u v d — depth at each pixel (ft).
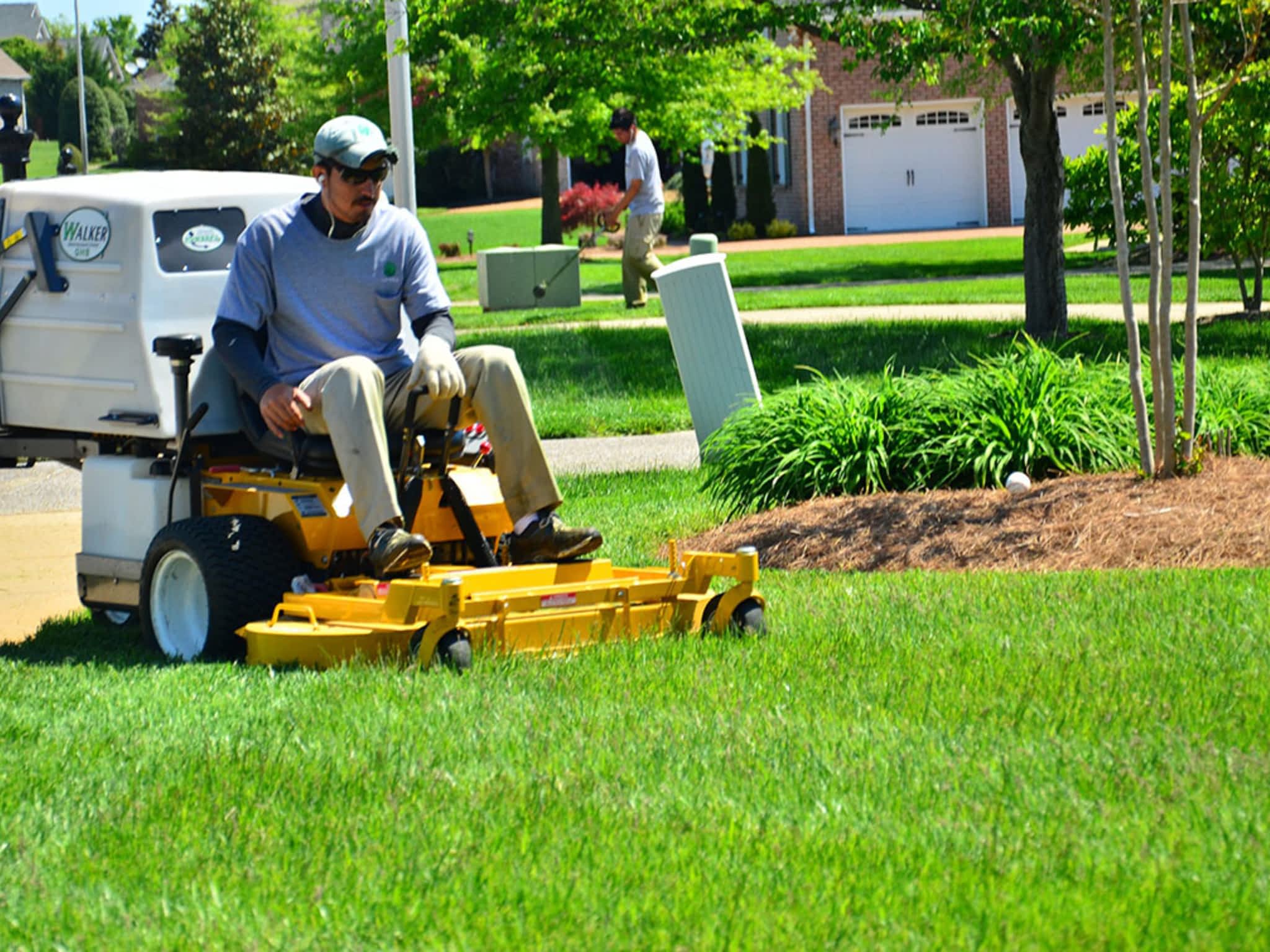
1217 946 11.82
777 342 70.44
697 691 20.02
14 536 40.22
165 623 25.73
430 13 72.95
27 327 28.76
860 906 12.86
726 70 123.13
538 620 22.44
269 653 22.47
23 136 43.06
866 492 35.42
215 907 13.33
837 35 64.75
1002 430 34.96
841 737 17.67
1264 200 74.54
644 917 12.80
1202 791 15.29
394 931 12.71
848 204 185.47
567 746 17.67
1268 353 60.08
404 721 18.69
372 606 22.12
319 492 24.06
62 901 13.67
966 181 184.65
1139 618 23.36
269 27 210.79
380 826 15.29
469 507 24.79
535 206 231.30
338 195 24.44
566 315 91.30
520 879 13.74
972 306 91.35
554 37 71.82
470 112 90.89
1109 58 31.76
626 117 90.17
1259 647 21.31
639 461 47.21
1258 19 32.63
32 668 24.22
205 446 26.78
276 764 17.17
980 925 12.34
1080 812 14.87
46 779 17.26
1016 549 29.81
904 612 24.80
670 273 42.29
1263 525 29.07
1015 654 21.45
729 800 15.69
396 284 25.34
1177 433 32.89
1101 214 81.61
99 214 27.30
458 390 23.57
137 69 390.42
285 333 25.14
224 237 27.76
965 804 15.29
